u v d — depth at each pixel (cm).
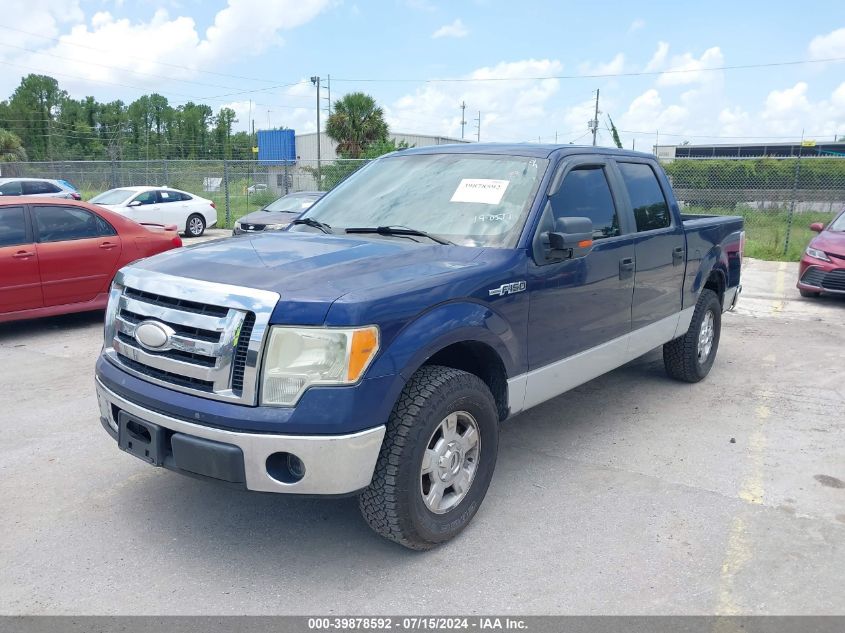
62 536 355
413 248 371
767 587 318
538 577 324
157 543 350
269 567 331
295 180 2592
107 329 361
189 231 2073
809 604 306
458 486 353
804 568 333
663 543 355
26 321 870
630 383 629
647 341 523
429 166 457
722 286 649
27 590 310
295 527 368
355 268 331
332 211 454
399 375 307
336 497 302
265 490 299
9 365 670
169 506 388
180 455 308
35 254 768
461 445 351
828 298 1089
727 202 2344
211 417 297
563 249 388
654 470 443
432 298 326
